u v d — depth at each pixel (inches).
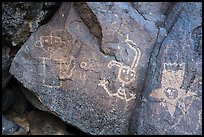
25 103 106.9
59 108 93.8
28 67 94.0
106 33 91.8
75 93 92.7
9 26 92.5
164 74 89.3
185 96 87.7
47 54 94.0
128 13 94.0
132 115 91.9
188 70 88.8
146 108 88.5
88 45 92.8
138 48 92.7
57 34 94.3
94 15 91.5
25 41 96.0
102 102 92.1
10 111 106.4
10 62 98.0
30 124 104.7
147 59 92.6
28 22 93.9
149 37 93.7
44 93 93.6
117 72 91.8
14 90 107.0
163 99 87.8
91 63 92.4
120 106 92.0
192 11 93.4
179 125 86.2
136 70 92.0
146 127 87.6
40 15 94.5
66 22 94.0
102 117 92.8
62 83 93.0
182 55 89.9
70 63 93.0
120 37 92.5
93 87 92.1
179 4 95.7
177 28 92.5
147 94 89.4
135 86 91.7
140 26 93.9
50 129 103.3
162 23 96.4
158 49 92.4
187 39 91.0
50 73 93.4
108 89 92.0
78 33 93.6
